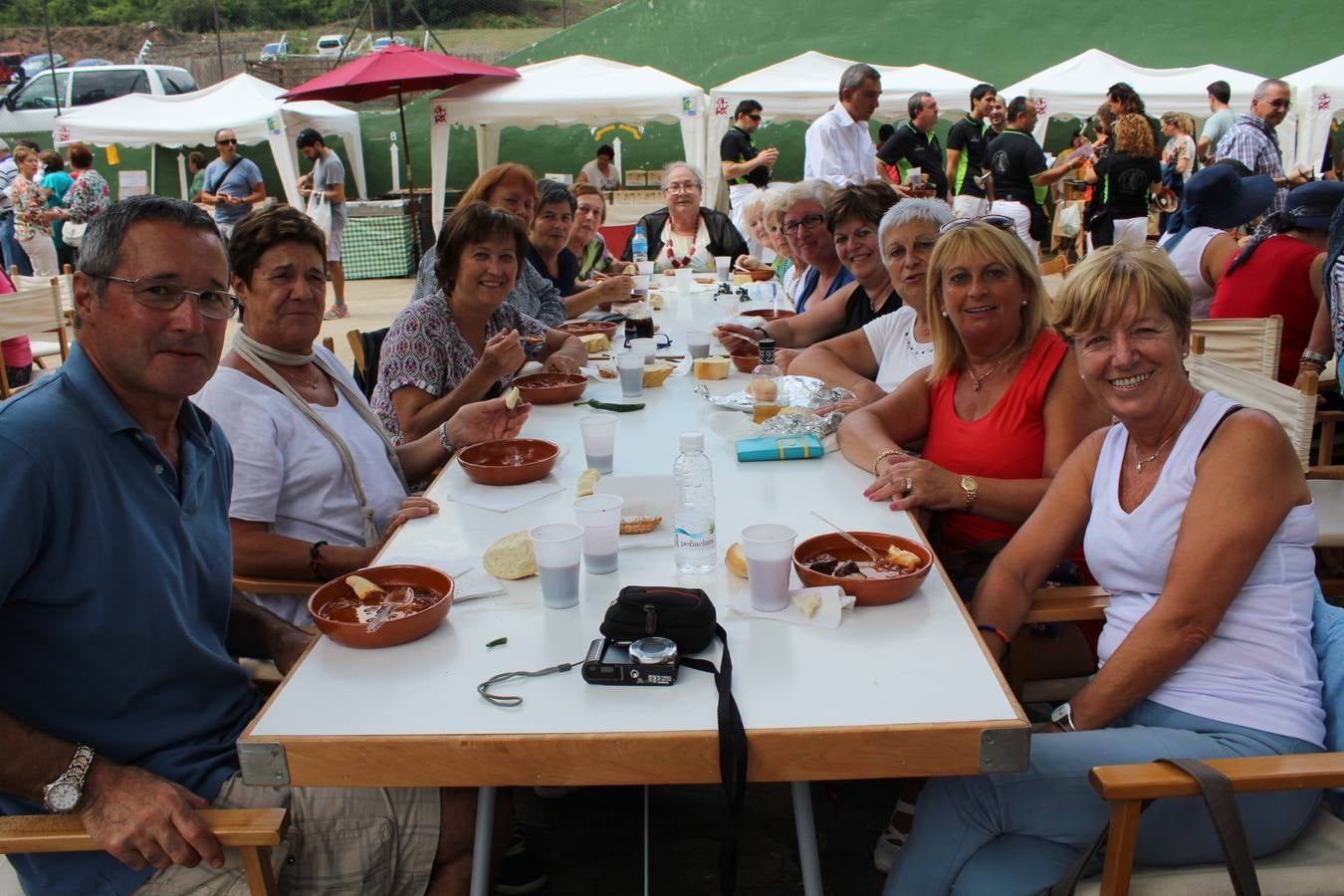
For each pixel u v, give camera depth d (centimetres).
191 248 148
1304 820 150
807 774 123
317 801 150
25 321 478
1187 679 160
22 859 140
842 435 240
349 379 240
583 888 213
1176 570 158
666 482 207
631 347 346
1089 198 857
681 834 231
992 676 135
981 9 1352
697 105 1004
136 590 143
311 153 906
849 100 695
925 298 288
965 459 235
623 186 1315
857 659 140
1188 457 164
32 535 133
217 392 207
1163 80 1127
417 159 1438
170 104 1162
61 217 973
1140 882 143
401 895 157
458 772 124
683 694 132
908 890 154
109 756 145
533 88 1000
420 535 192
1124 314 162
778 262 604
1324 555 303
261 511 205
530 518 200
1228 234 421
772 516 198
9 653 139
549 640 148
